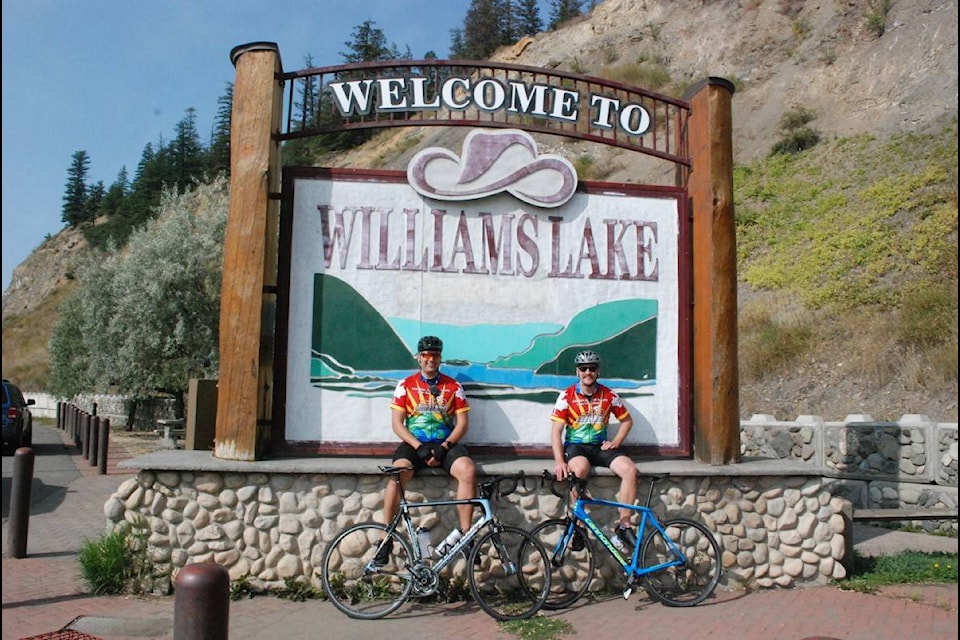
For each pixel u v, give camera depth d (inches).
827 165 865.5
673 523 238.8
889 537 340.2
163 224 917.2
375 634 199.9
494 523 223.0
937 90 885.2
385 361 255.8
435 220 263.7
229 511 231.5
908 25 1021.8
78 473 547.5
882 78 978.1
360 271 258.2
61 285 3203.7
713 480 250.4
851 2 1138.7
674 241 276.1
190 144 3412.9
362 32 2945.4
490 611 213.3
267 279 250.1
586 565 239.8
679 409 269.7
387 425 253.8
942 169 714.8
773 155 959.0
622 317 269.6
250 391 237.9
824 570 253.0
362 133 2182.6
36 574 256.4
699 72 1310.3
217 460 236.2
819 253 697.0
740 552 248.7
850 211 742.5
